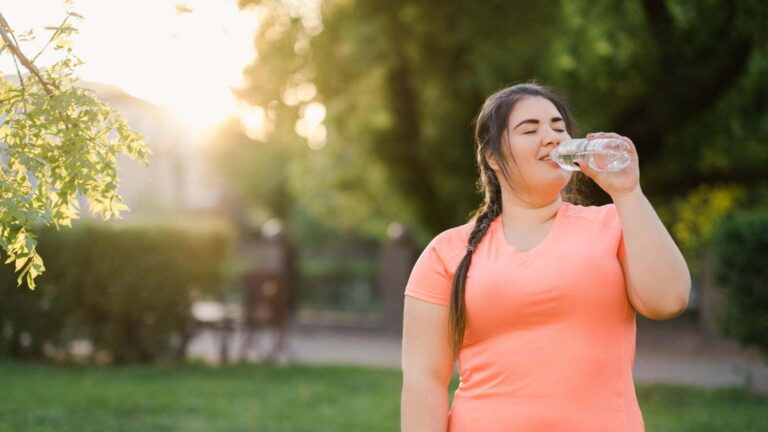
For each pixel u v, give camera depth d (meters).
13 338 10.88
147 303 10.70
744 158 10.72
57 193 2.57
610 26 9.62
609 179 1.98
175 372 10.01
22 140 2.43
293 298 16.55
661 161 10.48
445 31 9.28
